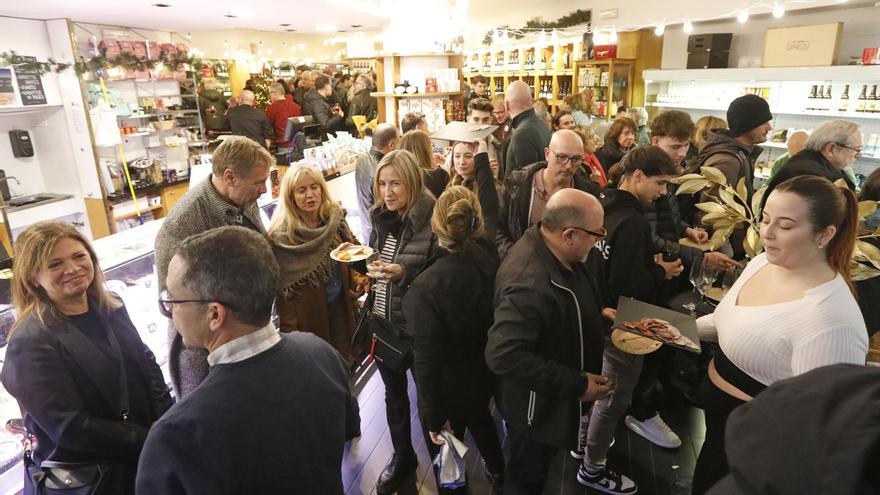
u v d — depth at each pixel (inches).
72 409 56.2
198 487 36.3
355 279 104.8
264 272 40.1
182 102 295.0
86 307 61.1
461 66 220.8
